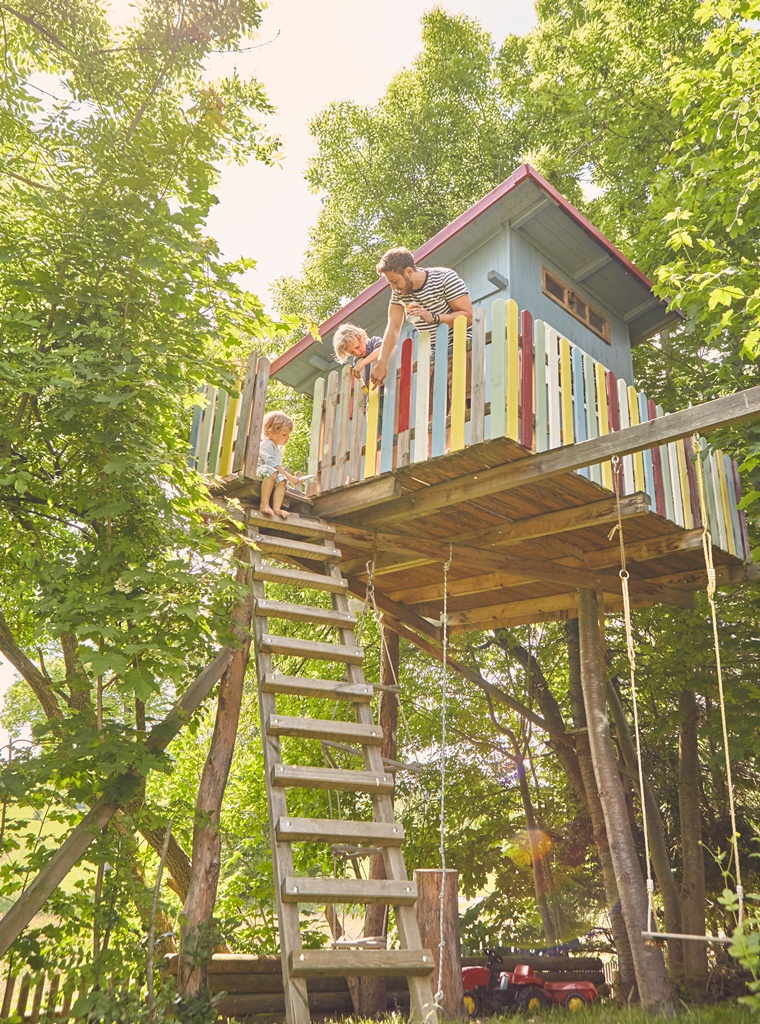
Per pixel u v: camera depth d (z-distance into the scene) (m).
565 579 8.28
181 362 6.66
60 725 5.88
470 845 12.80
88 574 5.93
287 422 7.73
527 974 8.62
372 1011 7.46
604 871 10.00
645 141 12.62
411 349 6.88
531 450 6.12
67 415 5.90
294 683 5.79
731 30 7.69
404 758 13.37
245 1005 7.04
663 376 13.19
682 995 9.15
